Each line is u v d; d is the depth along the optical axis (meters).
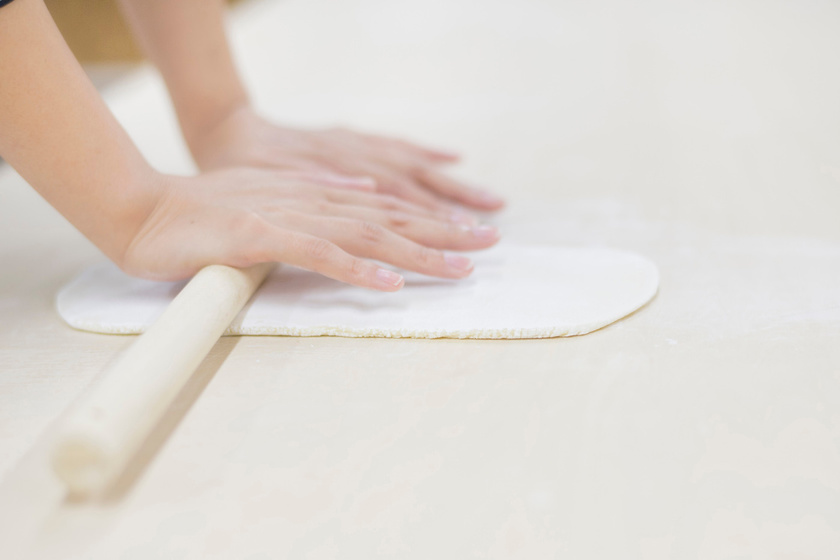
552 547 0.66
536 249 0.86
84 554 0.67
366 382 0.75
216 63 0.95
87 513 0.68
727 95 1.15
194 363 0.73
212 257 0.80
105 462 0.67
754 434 0.71
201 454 0.71
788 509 0.68
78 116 0.77
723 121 1.08
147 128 1.14
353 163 0.94
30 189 1.03
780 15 1.66
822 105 1.10
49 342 0.80
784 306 0.80
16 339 0.80
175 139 1.10
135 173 0.80
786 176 0.96
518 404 0.73
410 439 0.71
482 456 0.70
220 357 0.77
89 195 0.78
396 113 1.16
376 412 0.73
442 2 1.94
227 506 0.68
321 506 0.68
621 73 1.31
